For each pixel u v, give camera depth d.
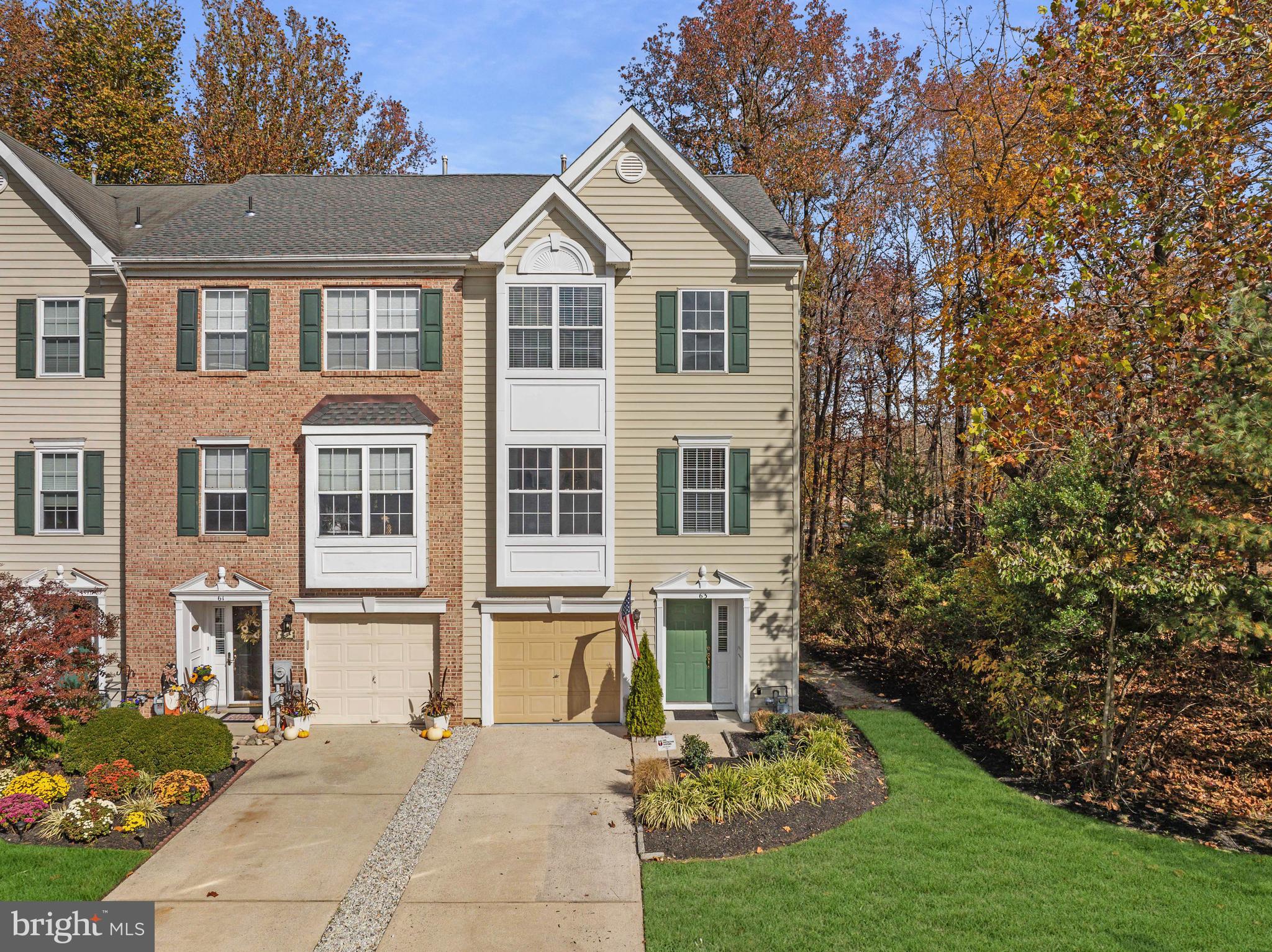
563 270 16.42
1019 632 14.48
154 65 33.84
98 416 17.08
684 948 8.75
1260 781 13.56
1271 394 11.08
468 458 16.70
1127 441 15.04
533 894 10.03
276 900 9.87
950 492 26.78
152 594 16.48
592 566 16.56
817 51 30.31
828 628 24.58
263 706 16.38
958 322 20.06
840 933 9.04
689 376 16.81
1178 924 9.27
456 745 15.53
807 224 31.44
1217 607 11.56
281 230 17.38
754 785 12.36
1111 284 15.29
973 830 11.66
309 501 16.17
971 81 22.03
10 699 12.81
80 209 17.20
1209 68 14.52
